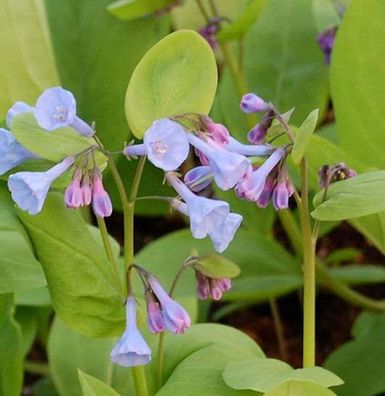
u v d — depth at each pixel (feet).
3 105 2.15
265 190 1.59
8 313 1.86
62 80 2.28
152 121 1.55
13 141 1.51
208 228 1.46
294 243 2.22
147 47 2.28
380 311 2.26
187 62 1.54
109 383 1.88
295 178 2.19
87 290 1.59
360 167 1.81
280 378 1.56
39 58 2.16
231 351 1.73
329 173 1.65
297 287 2.17
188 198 1.48
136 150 1.49
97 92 2.27
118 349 1.50
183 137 1.42
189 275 2.07
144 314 1.62
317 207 1.60
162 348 1.73
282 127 1.65
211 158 1.47
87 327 1.62
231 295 2.13
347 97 2.00
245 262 2.18
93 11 2.31
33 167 1.58
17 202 1.45
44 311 2.23
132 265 1.56
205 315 2.27
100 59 2.29
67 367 1.90
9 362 1.83
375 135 2.02
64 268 1.57
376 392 2.03
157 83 1.53
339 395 2.05
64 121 1.42
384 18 1.93
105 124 2.27
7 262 1.81
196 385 1.67
